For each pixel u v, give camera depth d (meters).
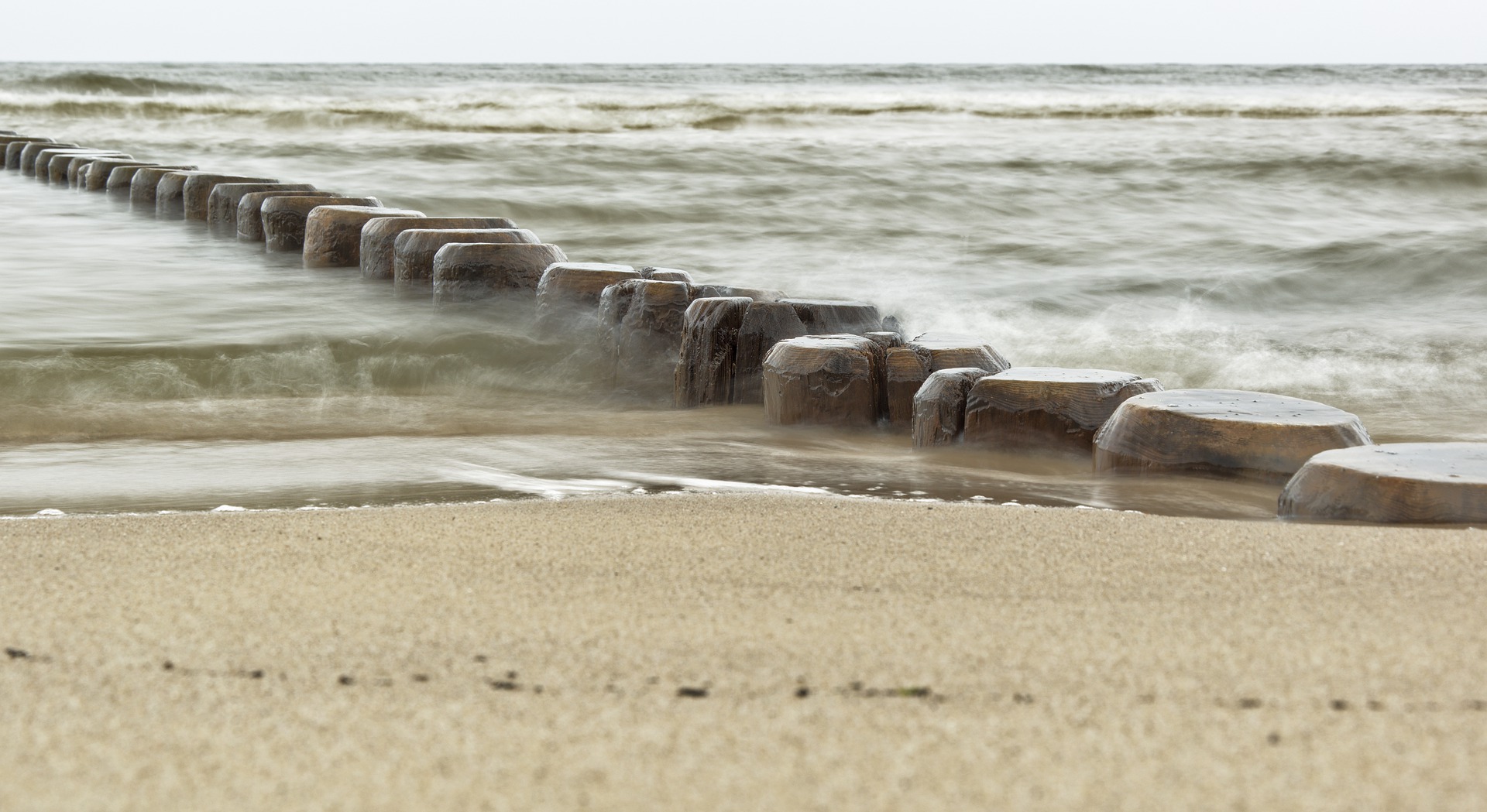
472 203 16.28
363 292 9.81
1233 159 20.55
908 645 2.49
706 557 3.23
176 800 1.84
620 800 1.82
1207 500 4.21
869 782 1.86
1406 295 10.80
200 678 2.32
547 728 2.08
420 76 59.53
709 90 43.62
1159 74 73.19
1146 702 2.16
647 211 15.77
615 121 29.95
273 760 1.97
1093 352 8.14
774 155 21.50
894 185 18.05
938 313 9.69
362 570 3.10
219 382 6.89
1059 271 11.94
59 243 12.62
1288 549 3.27
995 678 2.29
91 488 4.72
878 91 44.00
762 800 1.81
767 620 2.67
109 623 2.65
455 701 2.20
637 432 5.70
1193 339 8.64
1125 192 17.67
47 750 2.01
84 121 29.77
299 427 5.92
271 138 25.61
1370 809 1.75
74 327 8.36
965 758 1.94
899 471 4.86
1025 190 17.69
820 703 2.17
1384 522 3.66
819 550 3.29
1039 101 38.31
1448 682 2.24
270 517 3.73
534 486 4.71
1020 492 4.50
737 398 6.24
